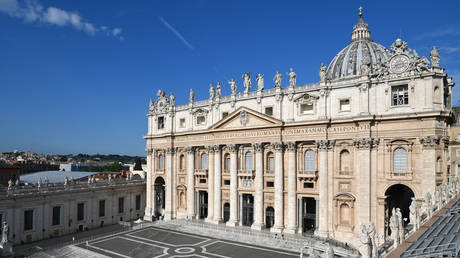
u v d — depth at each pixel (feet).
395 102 157.17
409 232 89.15
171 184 236.43
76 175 326.65
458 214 94.99
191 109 228.63
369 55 252.42
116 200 240.32
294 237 169.68
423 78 149.28
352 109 165.07
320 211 169.89
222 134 208.23
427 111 146.10
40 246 174.81
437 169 146.41
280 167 183.42
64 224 203.10
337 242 159.53
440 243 69.00
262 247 160.15
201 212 224.94
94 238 184.55
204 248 160.35
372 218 156.76
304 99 179.93
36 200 187.83
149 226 213.46
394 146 154.92
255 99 197.16
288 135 183.11
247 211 200.23
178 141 235.81
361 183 158.92
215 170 210.38
